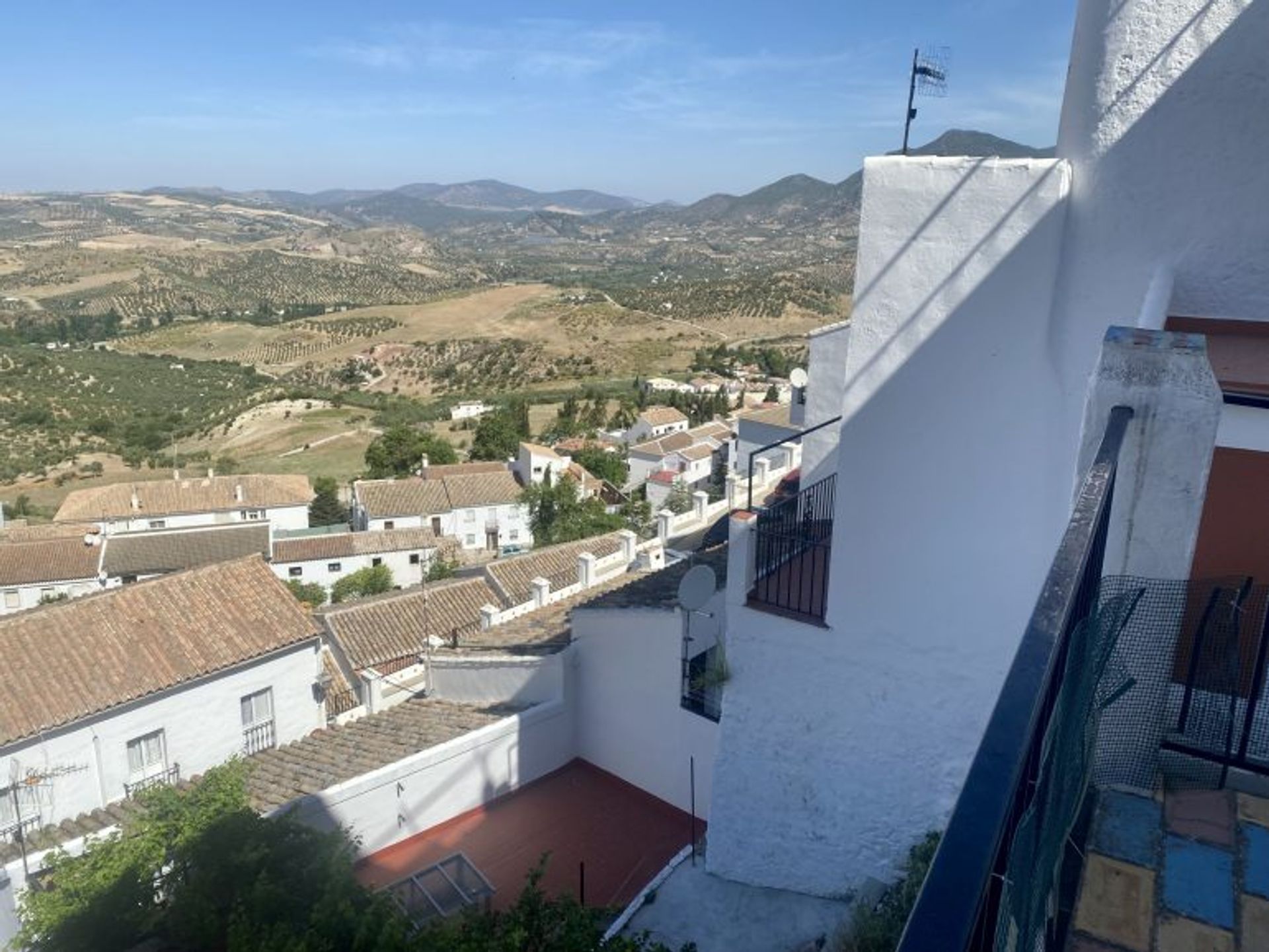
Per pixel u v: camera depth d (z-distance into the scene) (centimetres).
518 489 4919
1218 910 285
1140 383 317
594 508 4191
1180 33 470
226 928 679
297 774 1036
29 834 1238
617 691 1045
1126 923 280
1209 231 483
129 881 731
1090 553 227
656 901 747
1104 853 311
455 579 2383
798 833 718
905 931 112
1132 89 486
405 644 1950
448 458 6116
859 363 599
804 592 722
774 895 732
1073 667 235
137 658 1407
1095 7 494
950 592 605
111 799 1351
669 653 970
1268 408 370
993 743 146
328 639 1950
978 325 554
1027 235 527
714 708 935
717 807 755
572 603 1481
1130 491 324
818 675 679
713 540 1460
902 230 566
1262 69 455
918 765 651
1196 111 473
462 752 998
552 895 881
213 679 1454
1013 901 150
